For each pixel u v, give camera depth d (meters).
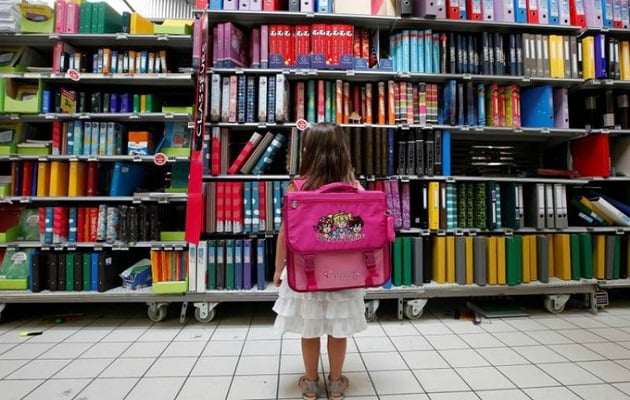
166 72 2.52
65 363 1.80
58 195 2.44
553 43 2.69
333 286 1.28
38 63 2.72
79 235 2.43
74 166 2.45
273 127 2.57
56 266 2.36
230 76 2.52
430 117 2.58
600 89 2.87
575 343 2.06
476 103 2.68
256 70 2.49
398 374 1.69
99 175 2.59
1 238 2.38
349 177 1.41
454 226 2.56
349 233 1.29
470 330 2.27
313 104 2.58
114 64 2.49
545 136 2.98
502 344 2.04
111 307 2.74
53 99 2.52
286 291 1.39
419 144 2.54
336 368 1.48
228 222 2.41
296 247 1.24
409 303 2.42
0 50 2.59
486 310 2.57
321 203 1.27
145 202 2.61
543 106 2.72
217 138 2.48
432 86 2.59
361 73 2.51
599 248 2.64
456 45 2.64
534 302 2.85
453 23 2.62
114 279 2.49
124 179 2.54
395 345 2.03
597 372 1.72
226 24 2.50
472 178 2.57
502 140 3.13
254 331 2.25
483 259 2.47
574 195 2.89
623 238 2.71
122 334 2.20
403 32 2.62
